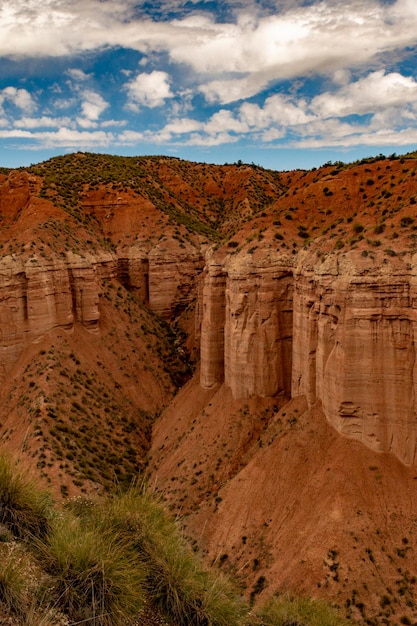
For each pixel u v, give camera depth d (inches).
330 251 1448.1
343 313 1288.1
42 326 2252.7
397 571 1050.7
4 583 370.3
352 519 1159.0
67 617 386.3
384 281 1221.1
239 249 1909.4
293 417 1553.9
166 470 1796.3
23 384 2089.1
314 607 812.6
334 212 1959.9
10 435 1830.7
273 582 1120.2
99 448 1870.1
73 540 447.5
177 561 491.8
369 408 1257.4
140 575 453.1
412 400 1203.2
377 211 1619.1
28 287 2222.0
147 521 521.3
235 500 1398.9
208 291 2100.1
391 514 1147.9
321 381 1422.2
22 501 471.5
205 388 2118.6
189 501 1583.4
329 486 1246.9
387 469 1221.1
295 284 1635.1
